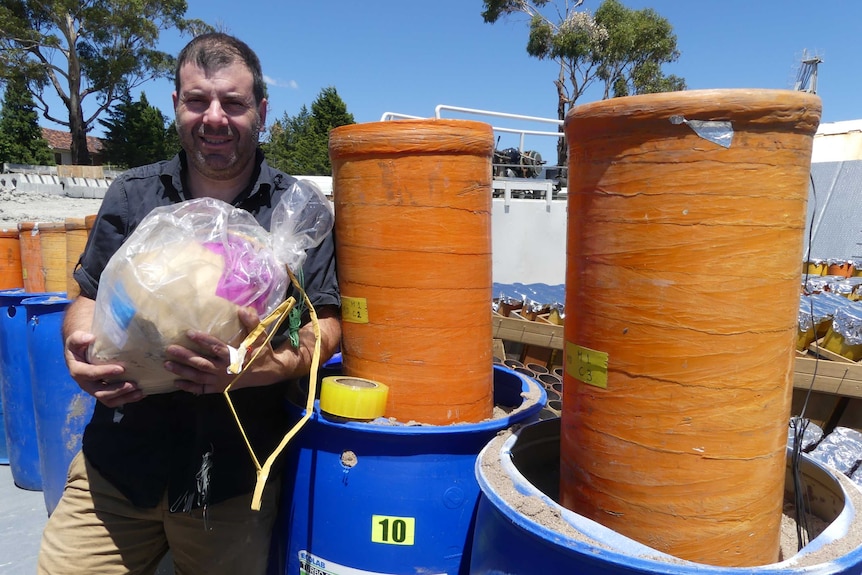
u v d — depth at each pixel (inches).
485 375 68.7
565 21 888.9
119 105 1488.7
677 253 42.0
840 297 143.0
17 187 682.2
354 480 62.5
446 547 63.0
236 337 51.4
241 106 64.3
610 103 43.2
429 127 60.2
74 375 51.8
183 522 65.2
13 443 131.9
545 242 256.4
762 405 43.6
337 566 63.9
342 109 1808.6
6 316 125.5
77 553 63.9
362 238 63.9
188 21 1242.6
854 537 40.9
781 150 41.1
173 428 64.2
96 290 64.9
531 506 45.6
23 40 1135.6
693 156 40.7
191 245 51.2
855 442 90.4
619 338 45.1
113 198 66.3
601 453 47.3
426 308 62.9
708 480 43.6
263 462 66.6
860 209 267.4
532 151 324.5
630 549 40.4
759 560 45.6
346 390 61.1
